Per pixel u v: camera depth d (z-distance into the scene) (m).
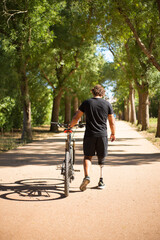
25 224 3.73
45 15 15.29
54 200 4.83
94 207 4.45
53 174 7.11
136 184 5.98
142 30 19.25
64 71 24.25
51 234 3.41
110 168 7.86
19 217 3.99
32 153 11.16
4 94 14.30
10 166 8.29
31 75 21.30
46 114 32.38
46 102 28.12
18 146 13.64
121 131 23.95
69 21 20.64
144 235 3.40
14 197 5.02
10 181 6.32
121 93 47.50
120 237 3.33
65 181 5.01
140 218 3.97
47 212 4.21
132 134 20.69
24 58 15.66
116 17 14.30
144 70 21.34
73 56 22.59
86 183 5.23
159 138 16.28
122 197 5.02
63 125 5.47
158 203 4.66
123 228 3.61
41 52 18.05
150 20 14.80
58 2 15.81
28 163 8.84
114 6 13.77
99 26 16.58
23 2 15.02
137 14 14.49
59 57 23.48
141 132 22.34
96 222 3.81
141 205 4.56
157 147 12.96
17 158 9.89
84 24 18.52
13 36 14.19
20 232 3.47
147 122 23.59
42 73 23.17
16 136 19.09
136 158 9.72
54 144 14.54
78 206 4.50
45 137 19.23
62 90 24.97
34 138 18.17
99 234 3.42
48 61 20.45
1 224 3.73
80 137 18.75
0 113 21.08
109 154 10.73
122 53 24.48
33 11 14.80
